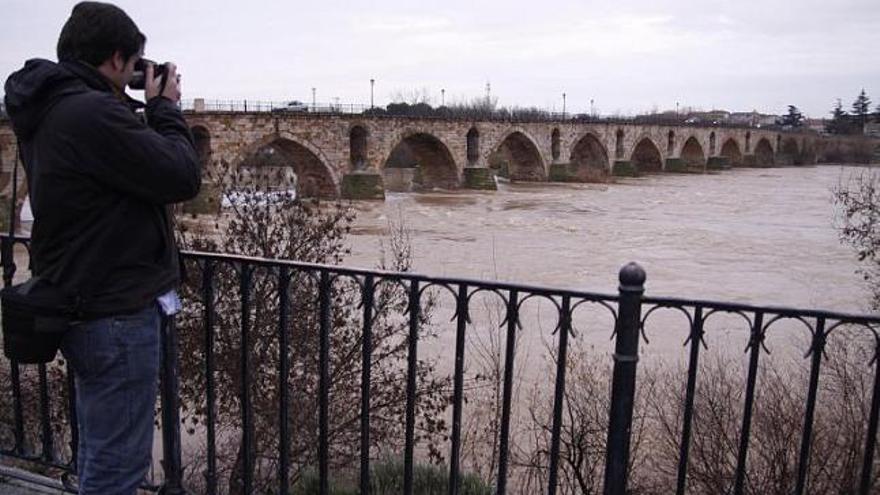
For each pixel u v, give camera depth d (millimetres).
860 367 11227
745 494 8875
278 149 55750
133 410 3281
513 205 56844
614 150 92812
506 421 3977
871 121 167500
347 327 9953
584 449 9633
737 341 16797
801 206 57438
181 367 9383
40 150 2979
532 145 79438
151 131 3029
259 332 9141
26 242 4285
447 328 17188
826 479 8930
